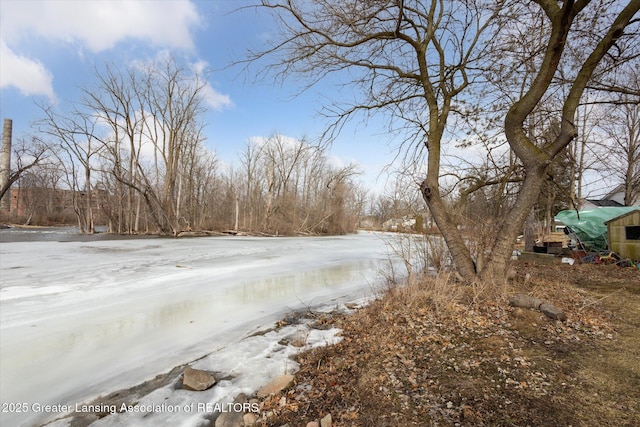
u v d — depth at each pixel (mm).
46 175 38469
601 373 3045
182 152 31031
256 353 4473
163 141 28391
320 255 15422
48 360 4273
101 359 4328
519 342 3814
